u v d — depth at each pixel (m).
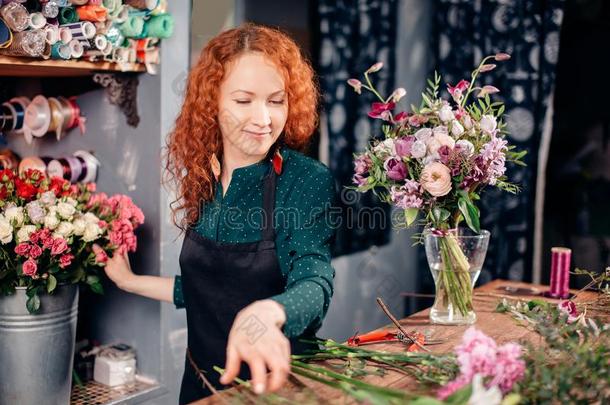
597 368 1.39
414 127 2.05
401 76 4.37
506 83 4.01
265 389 1.43
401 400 1.29
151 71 2.79
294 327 1.49
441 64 4.21
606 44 4.04
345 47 4.10
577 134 4.17
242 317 1.40
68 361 2.51
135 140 2.91
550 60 3.95
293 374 1.59
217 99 1.80
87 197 2.53
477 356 1.31
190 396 2.03
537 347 1.79
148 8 2.67
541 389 1.33
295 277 1.72
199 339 2.00
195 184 1.94
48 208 2.32
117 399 2.80
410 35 4.38
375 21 4.20
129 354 2.97
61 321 2.45
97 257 2.34
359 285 4.36
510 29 3.99
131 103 2.88
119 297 3.05
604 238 4.11
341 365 1.67
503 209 4.08
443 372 1.56
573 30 4.12
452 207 2.01
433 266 2.06
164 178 2.84
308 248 1.79
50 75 2.95
